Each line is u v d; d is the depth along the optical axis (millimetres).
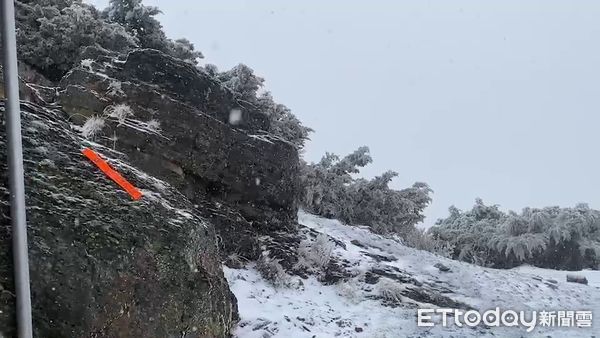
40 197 3721
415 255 9719
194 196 7207
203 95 7777
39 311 3299
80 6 9641
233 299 5590
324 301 6965
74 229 3678
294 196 8656
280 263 7508
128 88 7066
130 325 3641
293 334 5758
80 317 3410
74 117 6781
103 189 4141
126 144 6699
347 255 8445
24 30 9117
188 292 4102
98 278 3590
